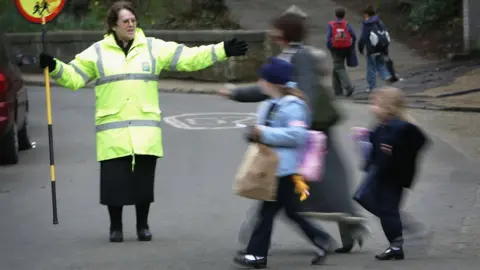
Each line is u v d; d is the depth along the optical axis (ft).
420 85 127.34
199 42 150.00
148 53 52.16
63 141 94.63
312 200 47.06
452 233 53.83
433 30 167.43
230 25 163.53
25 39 165.99
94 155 85.71
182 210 61.41
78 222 58.49
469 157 80.12
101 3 176.86
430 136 91.09
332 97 47.88
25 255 49.60
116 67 51.55
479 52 151.12
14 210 62.49
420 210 60.18
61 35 163.53
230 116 108.68
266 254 45.29
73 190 69.46
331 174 47.55
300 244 51.26
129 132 51.39
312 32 172.35
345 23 123.24
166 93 138.10
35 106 122.72
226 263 46.91
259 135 42.86
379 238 53.26
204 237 53.57
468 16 151.23
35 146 91.86
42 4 57.88
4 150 80.74
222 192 67.05
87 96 134.41
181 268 45.98
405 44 165.58
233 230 55.36
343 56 123.03
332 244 46.52
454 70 139.64
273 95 44.21
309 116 44.86
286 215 45.93
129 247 51.16
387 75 125.80
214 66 148.25
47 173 77.15
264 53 148.46
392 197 47.44
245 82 147.74
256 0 200.23
